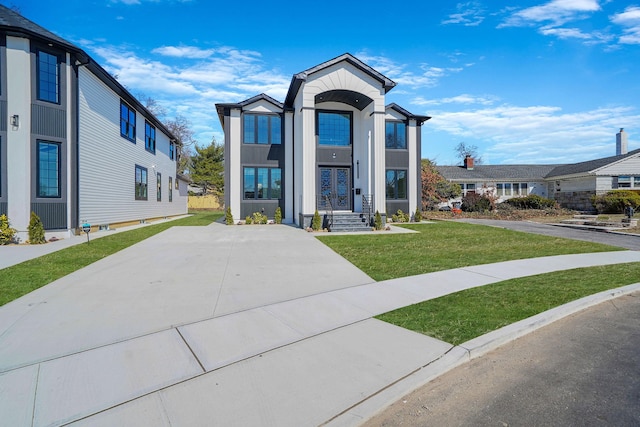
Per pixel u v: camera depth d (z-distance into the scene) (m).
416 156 19.83
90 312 4.82
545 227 16.44
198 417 2.64
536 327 4.45
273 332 4.21
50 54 11.88
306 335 4.12
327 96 17.09
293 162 18.44
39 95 11.59
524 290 5.89
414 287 6.18
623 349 3.87
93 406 2.76
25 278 6.63
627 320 4.73
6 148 11.09
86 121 13.43
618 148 35.66
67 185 12.24
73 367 3.34
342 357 3.58
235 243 11.18
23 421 2.57
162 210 23.55
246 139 18.17
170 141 25.64
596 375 3.33
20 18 12.03
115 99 15.92
